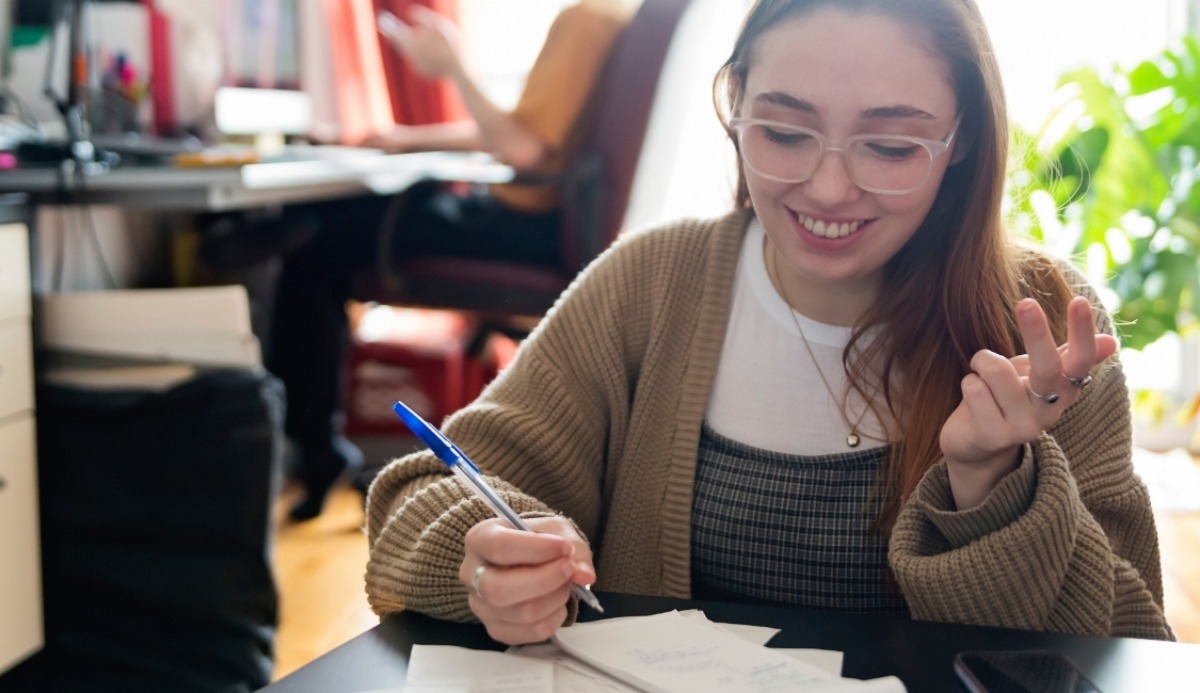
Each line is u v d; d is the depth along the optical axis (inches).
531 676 28.1
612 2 109.6
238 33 124.9
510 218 108.9
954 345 40.9
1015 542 32.4
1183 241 129.0
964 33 36.9
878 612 41.1
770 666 27.9
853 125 36.5
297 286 114.1
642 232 47.3
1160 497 128.4
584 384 45.6
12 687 73.2
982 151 39.8
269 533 75.4
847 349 41.6
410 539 35.8
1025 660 27.8
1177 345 149.1
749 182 38.9
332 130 146.3
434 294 110.2
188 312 74.9
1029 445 33.2
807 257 38.8
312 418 115.4
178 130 114.3
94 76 102.6
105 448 73.6
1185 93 126.3
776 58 37.0
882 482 41.1
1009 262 42.1
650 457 44.3
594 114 111.4
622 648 29.3
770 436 42.6
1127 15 135.7
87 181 82.0
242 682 74.4
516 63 152.8
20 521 72.1
